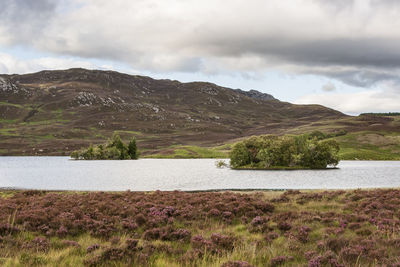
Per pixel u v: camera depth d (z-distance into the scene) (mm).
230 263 11305
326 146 107438
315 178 72875
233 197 27062
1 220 18219
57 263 11711
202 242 14508
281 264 12055
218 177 76438
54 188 54781
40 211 20516
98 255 12352
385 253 12820
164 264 11742
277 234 16328
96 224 18062
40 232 16828
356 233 16469
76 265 11672
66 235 16609
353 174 85000
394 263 11422
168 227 17422
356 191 31516
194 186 57469
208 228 18125
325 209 23812
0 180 71938
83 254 13258
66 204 24156
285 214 21188
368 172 92375
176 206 23688
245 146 110688
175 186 57719
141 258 12359
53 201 25812
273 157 107125
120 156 188875
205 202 25375
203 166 125125
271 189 50656
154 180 69938
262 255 12953
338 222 18734
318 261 11844
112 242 14906
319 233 16453
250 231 17500
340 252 12836
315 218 19844
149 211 22016
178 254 13461
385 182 64312
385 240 14594
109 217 19875
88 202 25062
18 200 26844
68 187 56750
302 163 108562
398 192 28766
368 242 14359
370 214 20641
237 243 14422
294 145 108125
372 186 56344
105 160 179750
